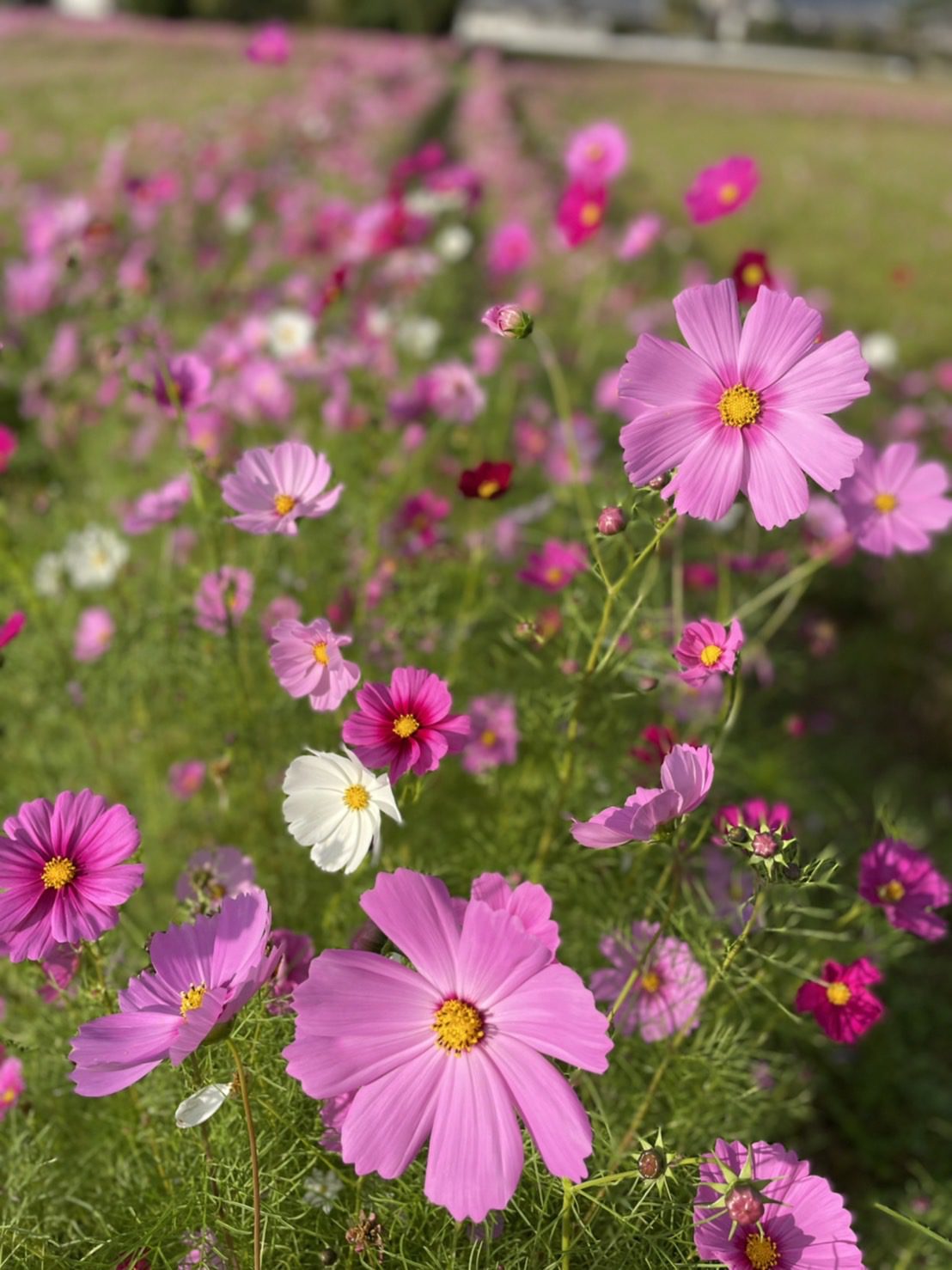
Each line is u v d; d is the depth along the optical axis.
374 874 0.68
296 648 0.53
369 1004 0.41
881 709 1.37
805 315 0.47
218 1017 0.39
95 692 0.87
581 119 6.14
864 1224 0.77
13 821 0.46
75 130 3.88
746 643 0.92
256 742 0.76
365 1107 0.40
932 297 2.90
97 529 1.01
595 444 1.08
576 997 0.40
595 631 0.67
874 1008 0.55
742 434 0.48
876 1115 0.86
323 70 5.73
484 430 1.40
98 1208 0.55
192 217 2.34
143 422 1.36
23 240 2.21
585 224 0.96
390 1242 0.50
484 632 0.87
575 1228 0.50
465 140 4.49
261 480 0.58
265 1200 0.49
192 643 0.79
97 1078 0.40
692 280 2.44
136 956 0.61
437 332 1.51
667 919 0.51
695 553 1.13
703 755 0.44
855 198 4.32
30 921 0.45
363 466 1.07
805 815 0.97
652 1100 0.62
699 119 6.71
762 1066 0.68
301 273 2.00
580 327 1.93
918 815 1.17
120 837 0.46
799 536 0.98
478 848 0.73
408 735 0.48
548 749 0.74
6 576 0.97
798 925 0.80
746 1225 0.44
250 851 0.79
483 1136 0.40
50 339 1.55
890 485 0.65
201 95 5.02
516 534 1.01
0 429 0.90
